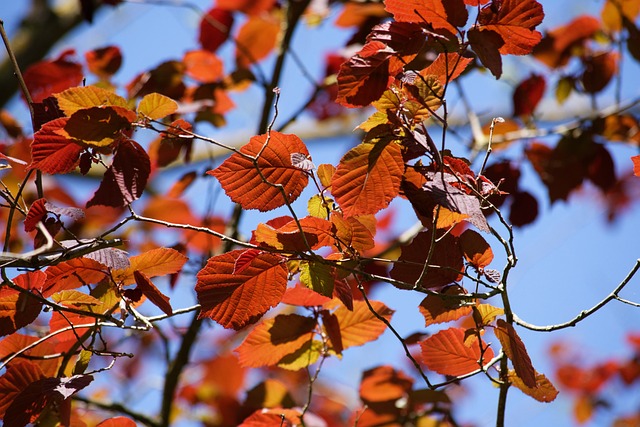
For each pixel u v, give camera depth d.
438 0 2.17
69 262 2.25
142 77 2.69
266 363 2.33
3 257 2.18
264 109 2.78
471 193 2.20
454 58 2.20
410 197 2.21
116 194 2.22
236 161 2.21
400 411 2.53
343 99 2.18
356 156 2.19
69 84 2.66
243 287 2.22
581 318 2.21
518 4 2.17
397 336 2.23
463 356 2.27
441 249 2.23
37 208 2.22
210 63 2.72
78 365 2.28
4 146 2.72
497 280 2.22
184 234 2.71
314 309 2.31
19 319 2.26
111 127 2.22
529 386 2.21
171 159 2.59
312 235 2.20
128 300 2.27
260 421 2.38
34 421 2.24
